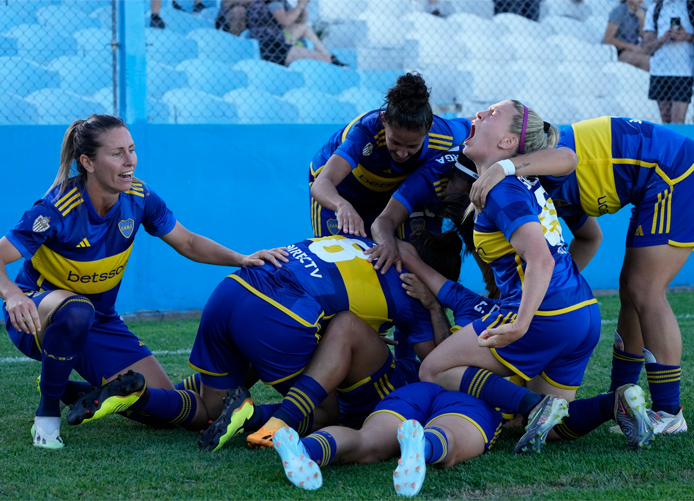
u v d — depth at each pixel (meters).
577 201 10.88
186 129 22.22
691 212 10.44
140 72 21.73
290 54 27.77
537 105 30.45
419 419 9.16
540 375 9.91
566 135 10.81
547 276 8.70
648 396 12.75
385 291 10.00
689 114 28.86
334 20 30.20
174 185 22.28
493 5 33.06
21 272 10.64
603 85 30.91
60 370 9.63
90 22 25.50
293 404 9.22
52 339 9.52
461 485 8.16
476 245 9.88
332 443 8.38
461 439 8.70
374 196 13.40
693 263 27.20
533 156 9.45
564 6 33.06
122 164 9.84
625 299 11.29
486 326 9.46
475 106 29.89
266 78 27.19
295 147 23.30
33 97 23.95
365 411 10.21
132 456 9.27
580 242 12.50
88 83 24.80
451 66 30.31
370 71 28.83
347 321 9.59
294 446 7.95
